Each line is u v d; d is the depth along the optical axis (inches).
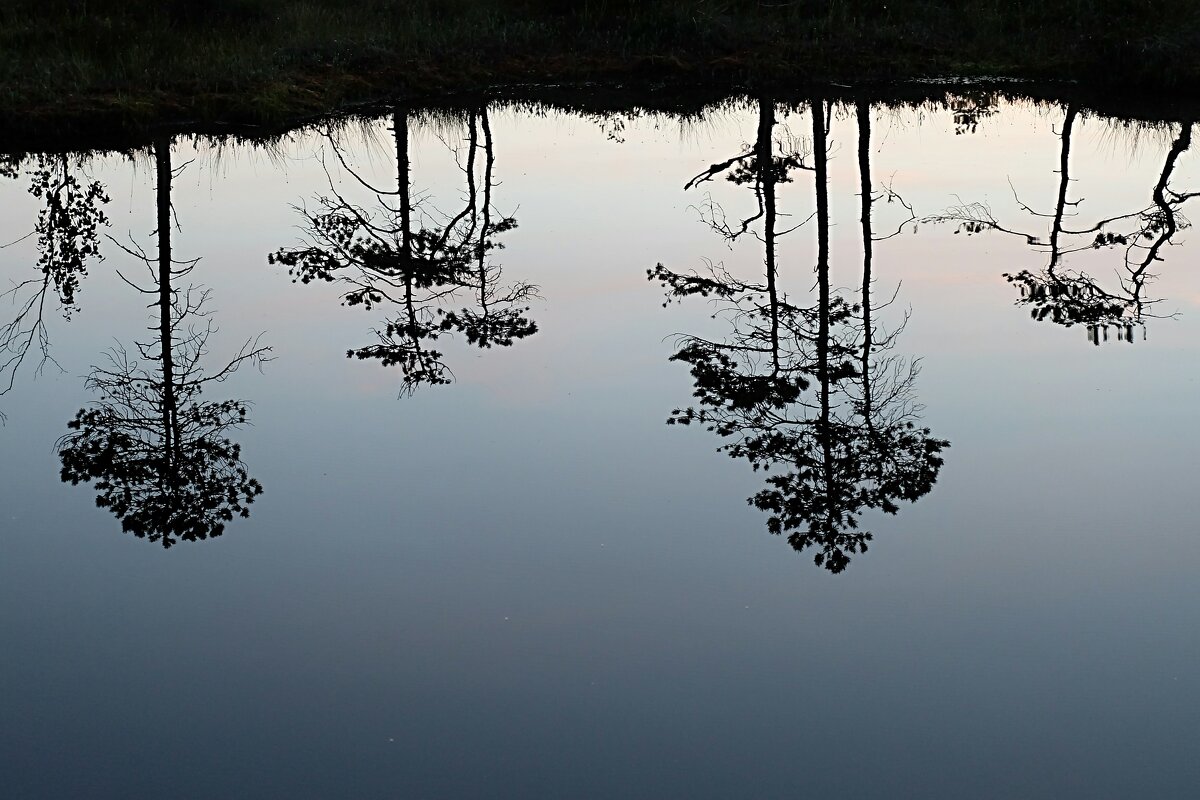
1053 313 384.8
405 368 347.9
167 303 397.7
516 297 413.7
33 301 407.2
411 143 623.2
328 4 796.6
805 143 611.5
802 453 290.5
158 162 568.4
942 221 492.1
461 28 764.0
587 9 787.4
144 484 280.1
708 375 342.3
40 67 629.9
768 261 442.9
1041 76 700.0
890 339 367.2
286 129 620.7
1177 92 669.9
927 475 276.4
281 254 463.2
